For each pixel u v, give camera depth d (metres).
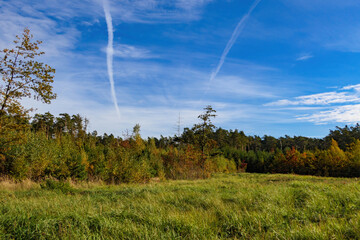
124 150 23.56
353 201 5.95
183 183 16.73
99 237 3.90
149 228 4.43
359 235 3.78
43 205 6.68
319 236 3.79
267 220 4.80
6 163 16.92
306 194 7.19
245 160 70.81
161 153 39.59
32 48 12.27
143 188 11.73
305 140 87.50
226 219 5.05
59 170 20.05
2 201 7.79
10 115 12.08
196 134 31.73
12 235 3.91
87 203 7.41
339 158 43.41
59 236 3.95
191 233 4.14
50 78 12.47
